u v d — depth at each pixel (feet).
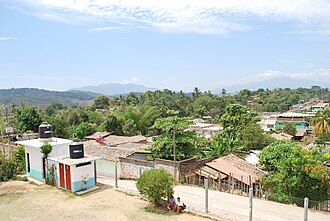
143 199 64.80
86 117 227.20
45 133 84.94
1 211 58.80
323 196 64.90
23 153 92.17
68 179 70.74
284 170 65.92
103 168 93.30
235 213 55.88
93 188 72.18
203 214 55.06
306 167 63.05
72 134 171.53
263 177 71.56
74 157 72.28
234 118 140.05
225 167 83.92
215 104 352.49
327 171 62.80
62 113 240.73
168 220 53.21
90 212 57.72
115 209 59.16
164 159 88.74
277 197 66.44
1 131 113.39
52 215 56.59
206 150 109.29
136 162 84.89
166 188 58.23
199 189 73.15
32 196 67.51
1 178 81.00
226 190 73.46
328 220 54.03
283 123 254.68
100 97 358.02
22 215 56.75
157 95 389.19
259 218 53.57
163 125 88.84
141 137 148.56
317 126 201.77
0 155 89.30
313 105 400.88
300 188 64.85
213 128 204.54
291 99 478.59
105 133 177.68
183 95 405.39
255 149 129.70
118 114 216.13
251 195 49.11
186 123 89.61
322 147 160.76
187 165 80.89
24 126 150.00
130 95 398.42
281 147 74.90
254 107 394.11
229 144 114.83
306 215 45.44
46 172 77.41
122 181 82.79
